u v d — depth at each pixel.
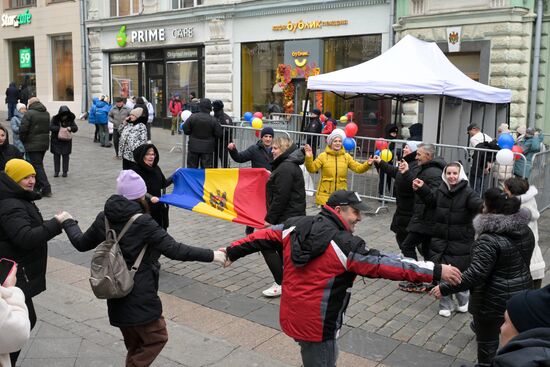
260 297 6.04
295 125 17.34
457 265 5.25
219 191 6.91
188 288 6.29
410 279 3.26
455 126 11.93
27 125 10.31
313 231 3.37
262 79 20.06
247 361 4.58
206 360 4.59
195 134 11.02
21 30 28.33
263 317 5.49
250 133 11.48
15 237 3.79
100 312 5.52
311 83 11.09
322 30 17.92
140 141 9.19
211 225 9.05
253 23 19.73
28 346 4.76
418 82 10.05
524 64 14.34
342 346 4.90
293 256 3.37
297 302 3.42
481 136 10.66
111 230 3.67
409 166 6.61
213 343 4.89
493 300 4.01
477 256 3.96
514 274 3.99
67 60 27.00
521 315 1.85
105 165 14.41
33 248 3.87
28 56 28.94
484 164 9.27
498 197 4.02
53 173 13.21
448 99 11.80
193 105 17.98
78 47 25.95
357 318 5.51
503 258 3.95
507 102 12.89
